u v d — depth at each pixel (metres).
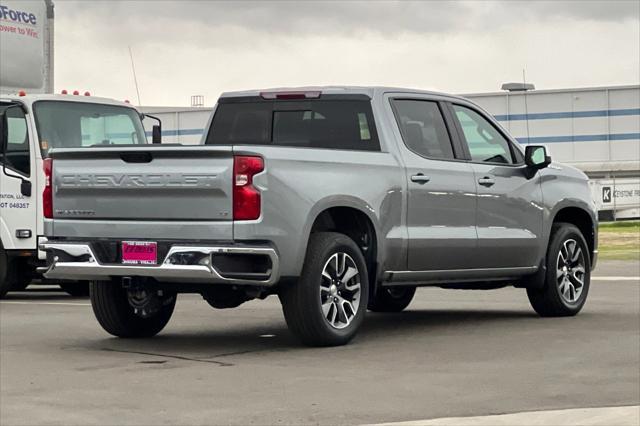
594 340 10.19
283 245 9.39
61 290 18.50
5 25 18.11
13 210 15.70
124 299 10.59
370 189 10.20
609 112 48.88
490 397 7.42
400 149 10.68
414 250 10.64
